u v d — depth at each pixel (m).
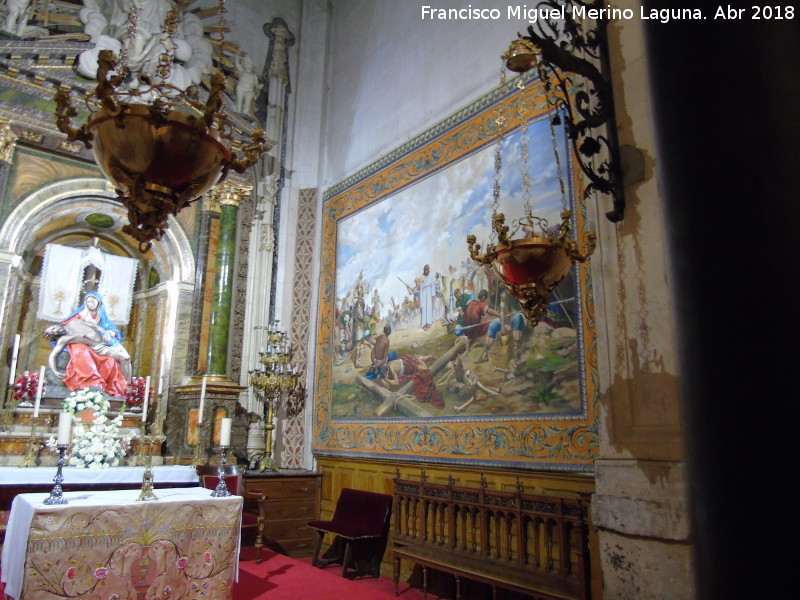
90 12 8.73
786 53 0.45
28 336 8.87
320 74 10.95
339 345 9.09
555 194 6.12
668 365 3.77
